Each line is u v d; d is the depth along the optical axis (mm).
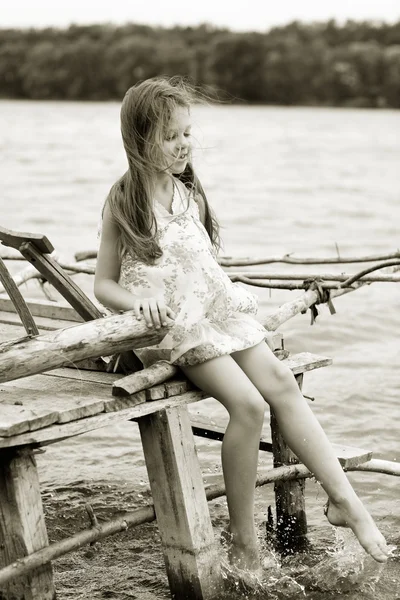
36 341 3795
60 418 3662
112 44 131625
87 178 29281
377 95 122625
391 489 5754
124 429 6805
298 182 29438
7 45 134000
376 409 7258
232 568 4324
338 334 9633
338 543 4941
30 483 3660
